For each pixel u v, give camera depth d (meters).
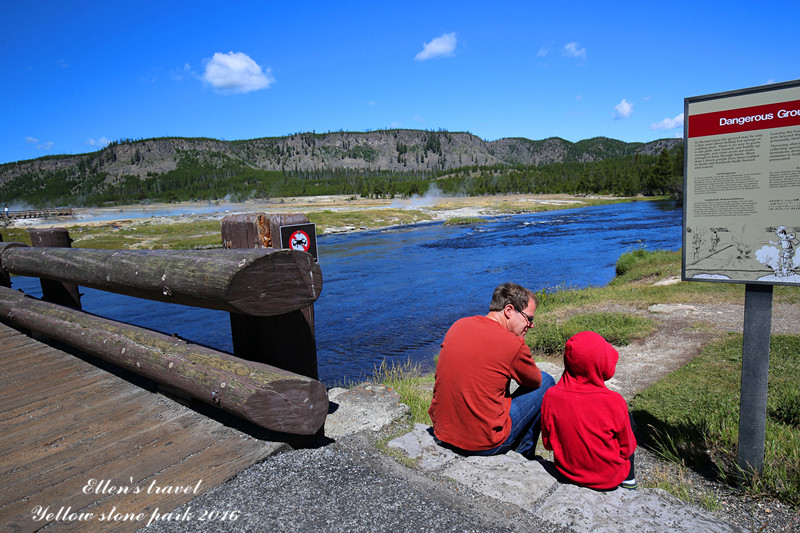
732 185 2.67
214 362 2.68
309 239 2.98
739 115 2.60
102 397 3.38
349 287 17.55
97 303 16.75
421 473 2.37
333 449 2.62
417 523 1.95
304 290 2.60
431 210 70.88
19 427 2.92
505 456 2.57
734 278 2.72
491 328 2.54
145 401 3.27
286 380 2.45
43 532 1.90
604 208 68.38
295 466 2.43
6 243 5.96
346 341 10.63
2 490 2.22
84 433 2.80
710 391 4.77
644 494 2.28
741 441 2.88
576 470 2.32
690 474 3.28
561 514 2.02
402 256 26.25
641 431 4.14
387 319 12.52
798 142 2.45
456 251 27.31
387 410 3.13
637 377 5.62
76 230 43.50
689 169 2.79
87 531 1.91
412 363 8.78
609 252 23.83
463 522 1.96
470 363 2.48
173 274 2.64
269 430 2.63
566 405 2.33
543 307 10.84
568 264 20.39
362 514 2.02
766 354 2.72
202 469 2.37
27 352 4.67
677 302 9.57
